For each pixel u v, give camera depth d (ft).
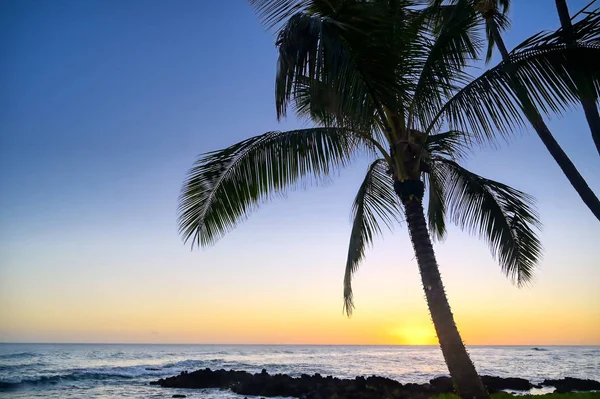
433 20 25.72
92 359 166.81
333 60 15.66
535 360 213.46
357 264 29.60
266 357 224.12
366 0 19.62
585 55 16.70
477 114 19.62
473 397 18.34
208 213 23.17
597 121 26.48
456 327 19.40
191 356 213.46
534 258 26.48
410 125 21.33
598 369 149.89
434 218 31.40
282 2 18.92
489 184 26.32
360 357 249.75
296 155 21.94
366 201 29.32
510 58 18.78
